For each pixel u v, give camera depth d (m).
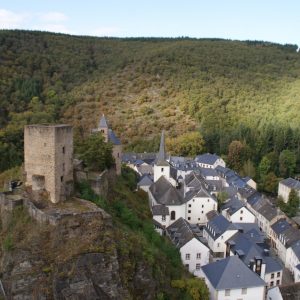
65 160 56.81
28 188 56.25
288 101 191.75
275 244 86.94
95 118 178.38
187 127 180.62
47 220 49.59
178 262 62.38
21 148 109.62
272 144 159.12
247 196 111.19
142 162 135.62
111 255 47.31
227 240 76.31
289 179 126.06
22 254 46.97
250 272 56.81
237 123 177.75
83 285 45.41
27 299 45.09
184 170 126.38
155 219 81.12
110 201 67.94
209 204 92.00
